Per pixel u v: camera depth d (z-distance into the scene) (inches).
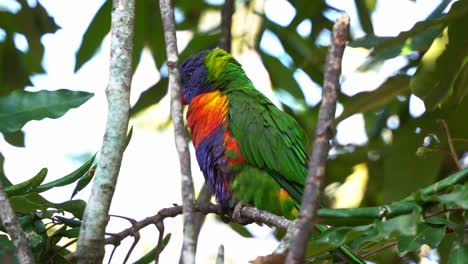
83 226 241.9
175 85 228.4
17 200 271.1
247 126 354.0
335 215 235.0
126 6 268.1
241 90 371.2
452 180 238.5
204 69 386.6
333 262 297.6
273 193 349.4
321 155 175.3
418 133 394.0
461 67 345.4
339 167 450.3
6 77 485.4
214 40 474.9
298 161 353.7
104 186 245.4
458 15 340.8
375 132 450.9
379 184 446.0
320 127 177.9
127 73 261.1
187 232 197.3
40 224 275.3
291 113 458.3
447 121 388.2
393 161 395.2
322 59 446.3
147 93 455.5
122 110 255.4
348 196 448.5
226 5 430.6
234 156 351.6
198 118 366.9
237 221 349.7
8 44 482.9
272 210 352.5
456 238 260.5
